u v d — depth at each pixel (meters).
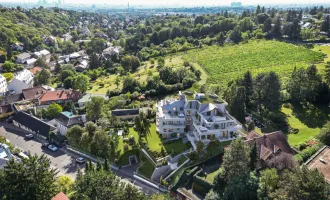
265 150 69.69
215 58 192.38
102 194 50.62
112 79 175.38
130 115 108.50
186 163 76.25
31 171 52.25
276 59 175.38
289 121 99.25
